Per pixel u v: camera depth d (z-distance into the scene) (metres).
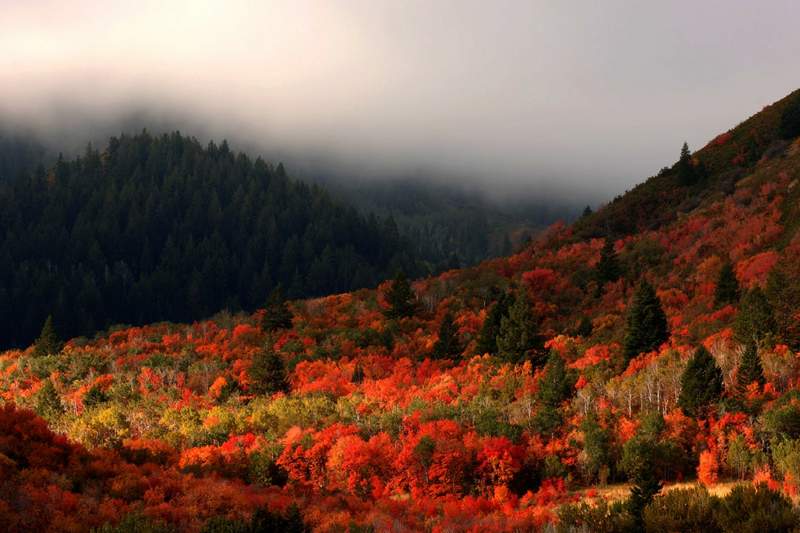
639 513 34.00
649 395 56.47
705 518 31.17
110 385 82.25
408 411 61.00
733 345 63.56
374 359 86.94
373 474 49.06
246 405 70.94
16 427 39.88
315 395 69.56
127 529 30.78
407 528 37.78
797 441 40.31
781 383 53.38
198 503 37.09
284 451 50.50
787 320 62.69
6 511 30.52
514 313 84.06
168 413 65.38
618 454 48.62
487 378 71.44
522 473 49.75
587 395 58.06
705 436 48.31
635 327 71.56
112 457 42.28
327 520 36.75
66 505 32.88
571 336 91.44
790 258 84.94
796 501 33.31
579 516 35.03
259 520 33.09
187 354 94.62
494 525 37.72
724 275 81.12
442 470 47.41
